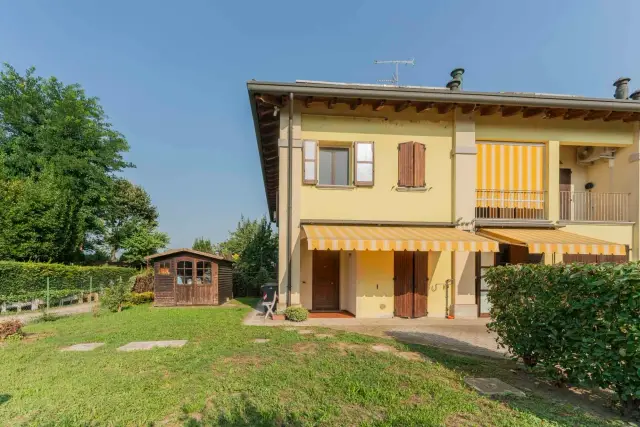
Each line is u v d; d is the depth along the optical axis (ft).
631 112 51.83
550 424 17.16
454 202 52.26
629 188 55.77
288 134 49.85
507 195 54.60
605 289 18.35
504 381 23.52
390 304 50.80
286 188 49.88
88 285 85.92
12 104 104.88
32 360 28.19
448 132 53.67
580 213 60.80
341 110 51.98
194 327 40.75
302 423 17.31
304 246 57.47
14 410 18.85
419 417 17.66
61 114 111.14
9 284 64.23
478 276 53.06
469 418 17.88
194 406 18.83
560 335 21.17
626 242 54.49
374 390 21.15
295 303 48.62
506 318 26.30
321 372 24.54
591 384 19.03
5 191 83.05
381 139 52.60
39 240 85.51
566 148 62.59
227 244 118.32
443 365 26.63
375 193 52.06
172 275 66.74
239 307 62.49
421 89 48.39
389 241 41.91
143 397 20.40
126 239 140.15
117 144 123.85
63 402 19.83
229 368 25.44
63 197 90.79
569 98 49.55
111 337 36.17
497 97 48.98
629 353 17.02
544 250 43.86
